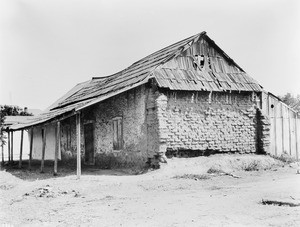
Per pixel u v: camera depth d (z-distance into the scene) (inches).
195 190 507.8
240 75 810.2
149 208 394.6
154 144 684.1
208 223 322.0
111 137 829.8
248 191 475.2
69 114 679.1
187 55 768.3
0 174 773.3
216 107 751.7
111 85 904.3
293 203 381.4
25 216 386.3
